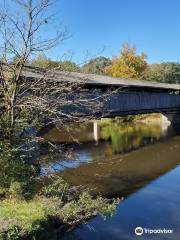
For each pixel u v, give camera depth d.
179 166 16.39
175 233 8.67
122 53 43.81
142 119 42.34
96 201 8.61
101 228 8.69
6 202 8.12
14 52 9.05
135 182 13.40
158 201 11.05
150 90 27.62
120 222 9.18
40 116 9.87
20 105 8.98
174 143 23.66
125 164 16.69
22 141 9.79
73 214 7.97
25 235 6.64
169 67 73.00
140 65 43.88
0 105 9.30
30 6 8.91
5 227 6.68
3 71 9.34
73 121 11.47
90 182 13.11
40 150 10.41
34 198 8.57
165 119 39.12
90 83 16.59
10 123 9.12
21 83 9.83
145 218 9.57
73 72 11.14
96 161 17.00
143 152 20.14
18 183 8.70
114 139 25.56
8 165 8.91
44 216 7.41
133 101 24.62
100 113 19.19
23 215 7.27
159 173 14.99
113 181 13.46
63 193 9.29
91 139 25.28
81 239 8.03
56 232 7.49
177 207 10.51
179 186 12.89
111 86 18.88
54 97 10.62
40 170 10.87
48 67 10.29
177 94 33.19
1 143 8.96
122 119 40.03
